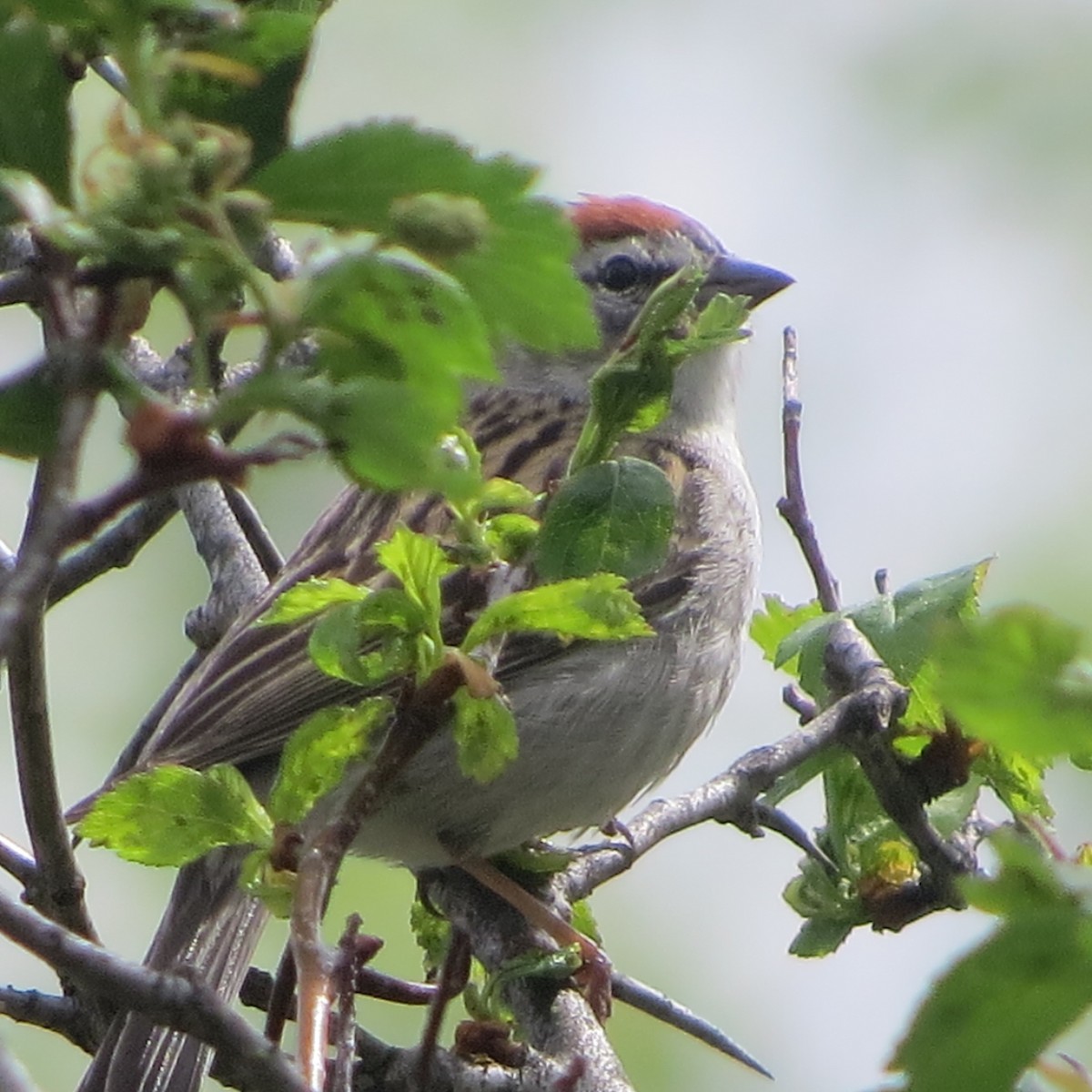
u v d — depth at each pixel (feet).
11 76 9.39
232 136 9.43
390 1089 18.92
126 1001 10.93
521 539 13.96
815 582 23.17
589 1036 20.70
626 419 13.91
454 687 13.12
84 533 9.17
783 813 22.47
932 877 21.93
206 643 27.45
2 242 14.39
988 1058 9.26
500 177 10.05
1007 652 8.99
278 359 9.71
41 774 18.38
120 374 9.21
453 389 10.09
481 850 25.94
